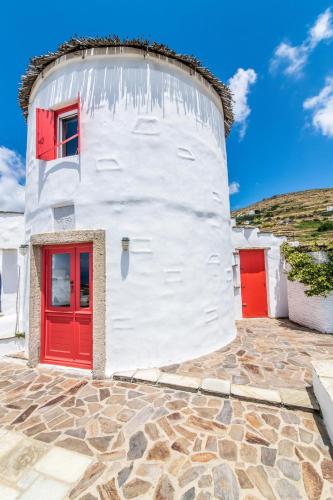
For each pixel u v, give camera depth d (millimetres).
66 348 4148
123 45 4090
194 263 4434
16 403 3012
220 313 4926
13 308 5742
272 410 2727
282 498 1679
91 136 4062
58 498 1723
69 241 4027
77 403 2973
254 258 7566
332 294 5746
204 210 4723
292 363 3953
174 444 2221
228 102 5613
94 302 3797
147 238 4008
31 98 5078
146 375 3561
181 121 4461
